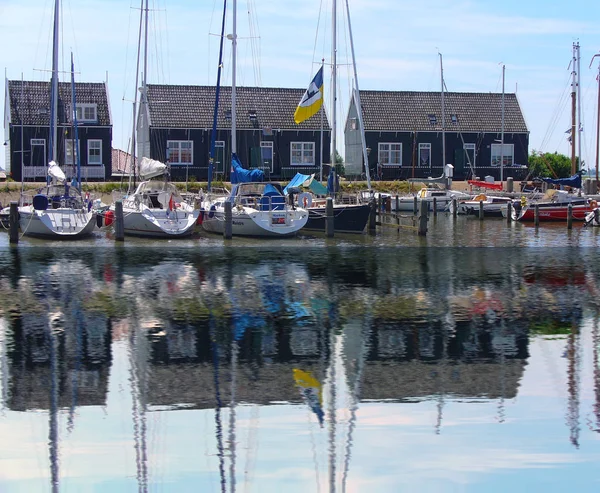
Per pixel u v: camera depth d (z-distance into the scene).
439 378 12.28
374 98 58.94
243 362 13.13
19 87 50.25
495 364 13.05
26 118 49.00
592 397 11.43
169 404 11.09
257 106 53.62
